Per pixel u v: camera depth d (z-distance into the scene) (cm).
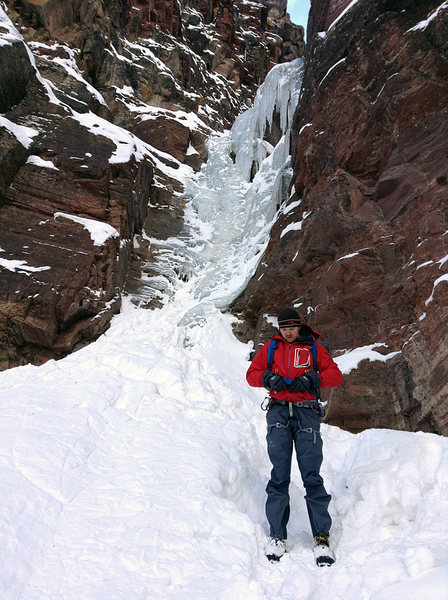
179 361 545
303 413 304
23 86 1008
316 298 708
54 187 906
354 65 855
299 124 1030
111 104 1474
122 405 462
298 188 916
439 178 630
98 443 392
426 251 584
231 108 2062
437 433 482
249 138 1362
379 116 751
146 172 1134
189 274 1046
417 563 219
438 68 705
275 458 295
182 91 1694
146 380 510
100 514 302
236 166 1368
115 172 988
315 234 737
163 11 1905
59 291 779
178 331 772
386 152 727
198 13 2231
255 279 830
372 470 338
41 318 748
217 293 892
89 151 977
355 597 219
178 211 1191
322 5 1088
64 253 826
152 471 348
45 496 312
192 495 315
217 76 2141
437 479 294
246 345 804
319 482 287
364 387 561
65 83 1211
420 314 562
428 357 513
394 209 666
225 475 348
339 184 739
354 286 645
